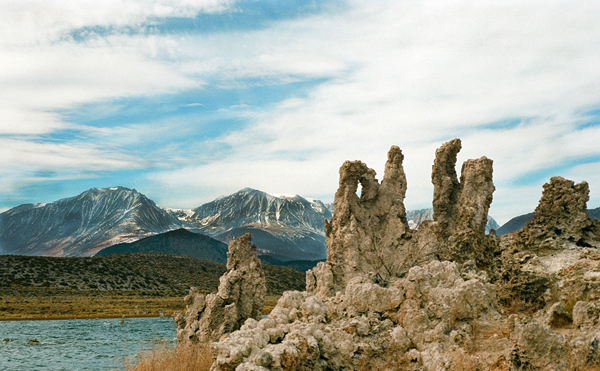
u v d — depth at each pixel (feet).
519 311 55.88
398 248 68.49
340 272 67.10
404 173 72.28
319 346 49.57
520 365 40.27
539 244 62.85
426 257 66.54
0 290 440.04
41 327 249.14
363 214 70.59
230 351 45.50
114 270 552.82
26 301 404.57
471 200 69.41
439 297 50.34
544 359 39.55
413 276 52.60
